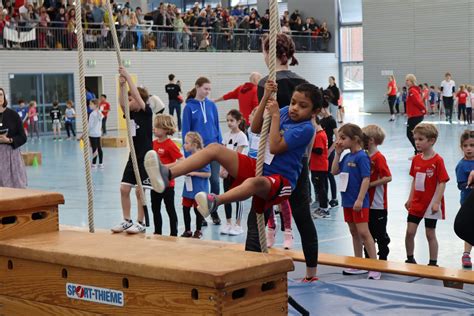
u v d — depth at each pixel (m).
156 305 4.46
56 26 34.56
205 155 5.96
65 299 4.99
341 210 13.65
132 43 37.34
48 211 5.97
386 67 46.00
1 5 32.97
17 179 10.82
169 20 39.00
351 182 8.62
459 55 43.78
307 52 45.94
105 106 33.50
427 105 41.22
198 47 40.47
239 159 6.12
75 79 35.41
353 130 8.52
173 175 5.72
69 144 29.53
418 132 8.75
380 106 46.28
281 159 6.19
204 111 11.49
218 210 14.11
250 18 43.34
